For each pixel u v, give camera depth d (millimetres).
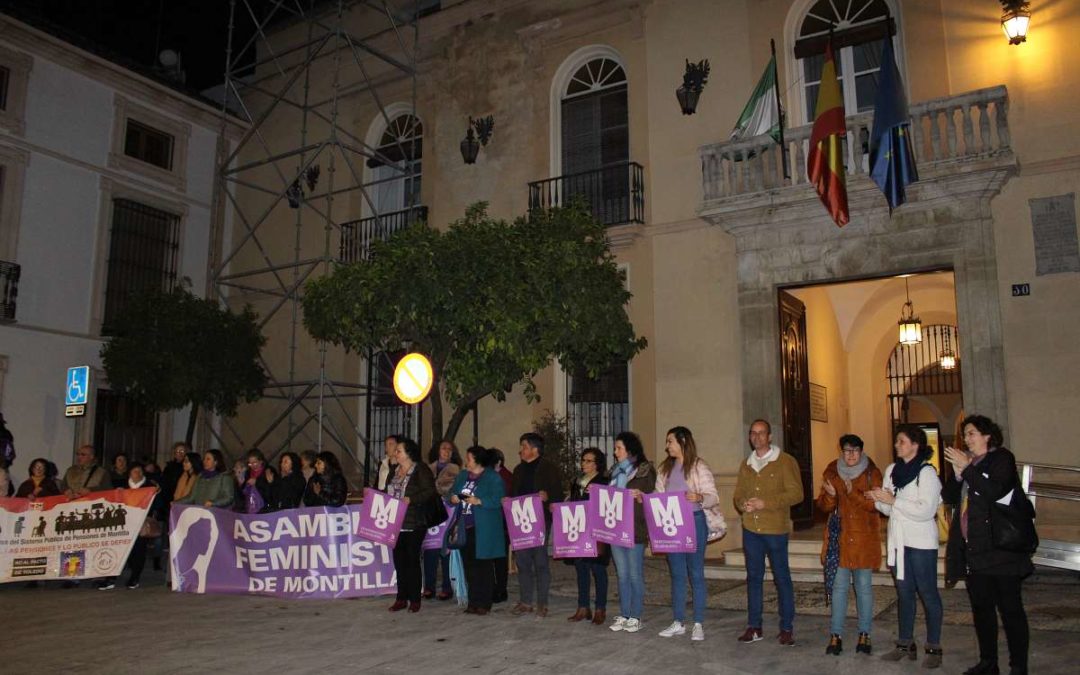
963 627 6859
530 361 9680
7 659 6047
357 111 16703
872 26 11883
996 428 5516
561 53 14328
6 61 14312
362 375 15570
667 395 12211
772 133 11219
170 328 13516
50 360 14625
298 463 10148
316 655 6133
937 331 16594
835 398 15102
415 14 15953
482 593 7762
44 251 14648
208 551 9234
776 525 6430
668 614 7719
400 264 9633
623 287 12180
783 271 11438
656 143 12992
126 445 15891
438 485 8945
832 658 5953
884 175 10000
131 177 16219
